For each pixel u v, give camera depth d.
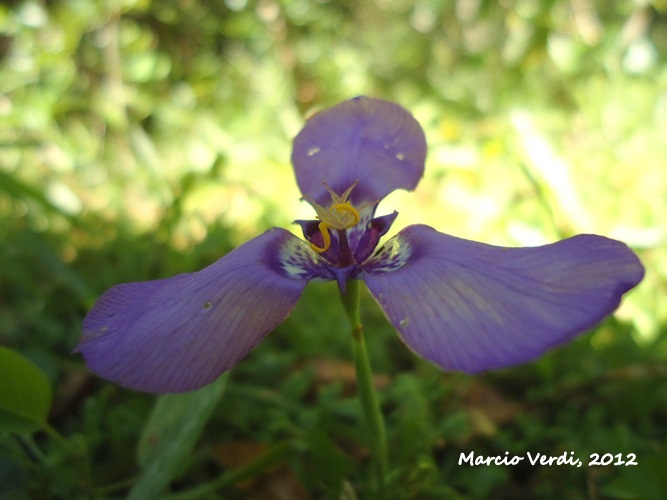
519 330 0.05
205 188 0.15
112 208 0.15
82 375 0.10
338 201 0.06
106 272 0.13
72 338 0.11
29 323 0.11
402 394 0.09
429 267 0.05
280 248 0.06
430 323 0.05
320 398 0.09
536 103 0.20
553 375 0.10
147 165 0.15
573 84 0.20
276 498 0.08
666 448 0.07
